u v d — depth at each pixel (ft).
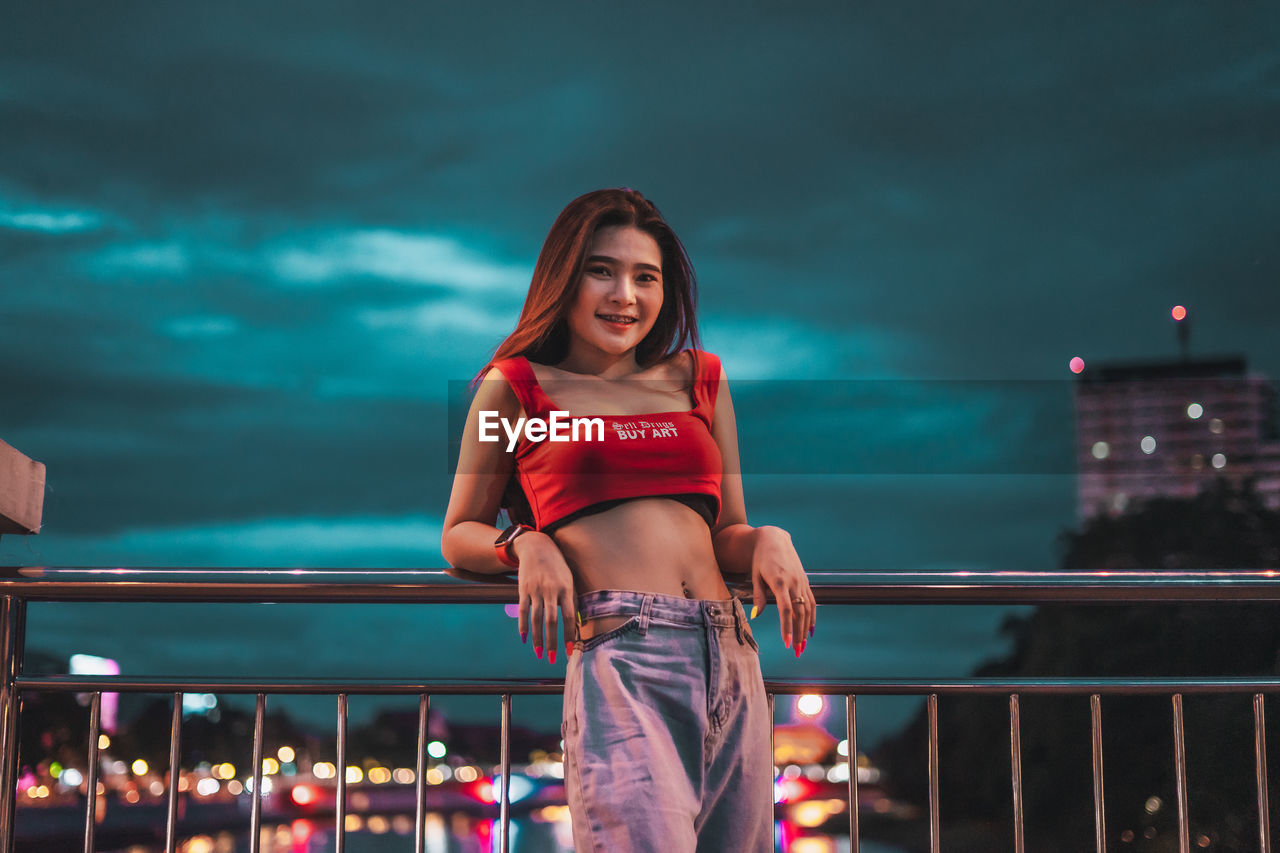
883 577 7.81
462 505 7.47
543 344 7.70
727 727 6.71
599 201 7.55
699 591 6.91
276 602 7.85
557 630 6.47
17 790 7.70
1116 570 8.09
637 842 6.12
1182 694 8.04
